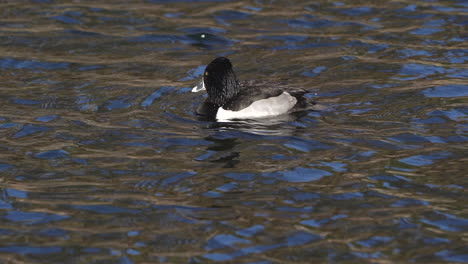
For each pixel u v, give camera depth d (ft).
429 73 55.16
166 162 42.22
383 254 32.30
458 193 37.60
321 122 47.16
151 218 35.96
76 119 48.78
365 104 49.90
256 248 32.96
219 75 49.62
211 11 70.18
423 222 34.91
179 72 57.36
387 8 69.56
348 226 34.71
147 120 48.52
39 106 51.03
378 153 42.55
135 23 67.36
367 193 37.86
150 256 32.50
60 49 61.87
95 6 71.56
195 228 34.91
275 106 48.55
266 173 40.50
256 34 64.64
